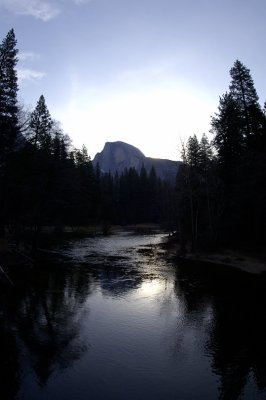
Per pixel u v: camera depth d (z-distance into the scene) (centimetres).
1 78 3828
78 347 1397
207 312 1842
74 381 1141
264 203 3416
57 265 3169
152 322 1691
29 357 1303
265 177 3388
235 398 1063
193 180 4822
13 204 4675
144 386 1114
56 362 1270
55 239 5884
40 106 4700
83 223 9056
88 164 9625
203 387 1118
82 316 1764
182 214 5562
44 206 4797
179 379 1162
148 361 1283
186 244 5009
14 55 3897
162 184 14088
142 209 13288
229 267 3231
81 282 2484
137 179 13700
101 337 1498
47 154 4534
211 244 4241
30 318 1714
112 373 1194
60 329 1580
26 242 4497
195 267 3209
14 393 1070
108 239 6462
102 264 3284
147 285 2428
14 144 3922
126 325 1647
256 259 3494
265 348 1405
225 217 4497
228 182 4444
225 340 1480
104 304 1972
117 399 1040
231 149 4500
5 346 1393
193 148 5403
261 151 3734
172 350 1377
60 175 4659
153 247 4972
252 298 2106
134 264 3319
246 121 4278
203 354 1347
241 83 4500
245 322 1692
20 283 2398
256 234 3944
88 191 8888
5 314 1762
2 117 3694
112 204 12262
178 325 1652
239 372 1216
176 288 2352
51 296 2102
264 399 1062
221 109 4706
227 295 2175
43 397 1048
